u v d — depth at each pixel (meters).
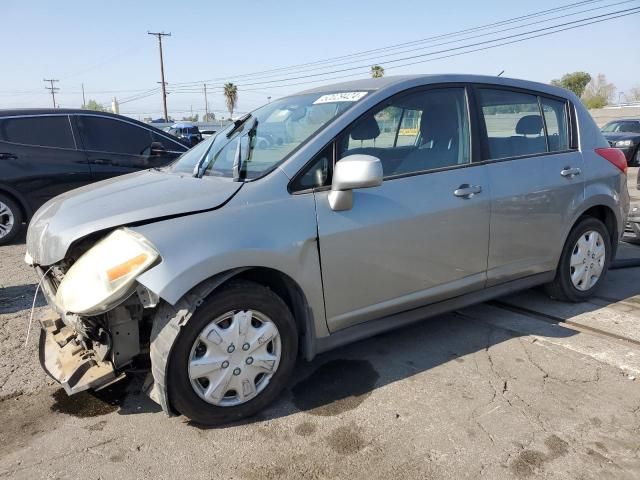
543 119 4.13
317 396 3.12
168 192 2.93
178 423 2.87
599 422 2.82
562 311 4.35
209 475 2.47
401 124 3.38
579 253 4.36
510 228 3.76
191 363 2.65
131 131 7.52
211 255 2.58
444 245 3.43
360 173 2.78
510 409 2.95
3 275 5.52
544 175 3.94
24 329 4.11
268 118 3.65
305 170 2.97
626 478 2.41
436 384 3.23
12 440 2.74
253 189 2.85
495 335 3.91
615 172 4.50
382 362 3.52
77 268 2.64
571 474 2.44
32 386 3.27
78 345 3.02
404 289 3.33
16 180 6.77
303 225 2.88
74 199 3.20
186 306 2.57
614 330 3.97
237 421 2.88
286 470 2.50
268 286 3.04
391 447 2.65
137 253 2.50
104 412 2.98
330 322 3.09
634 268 5.55
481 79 3.81
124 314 2.70
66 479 2.45
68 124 7.11
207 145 3.87
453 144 3.58
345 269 3.05
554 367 3.42
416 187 3.31
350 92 3.47
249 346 2.80
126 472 2.49
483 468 2.49
